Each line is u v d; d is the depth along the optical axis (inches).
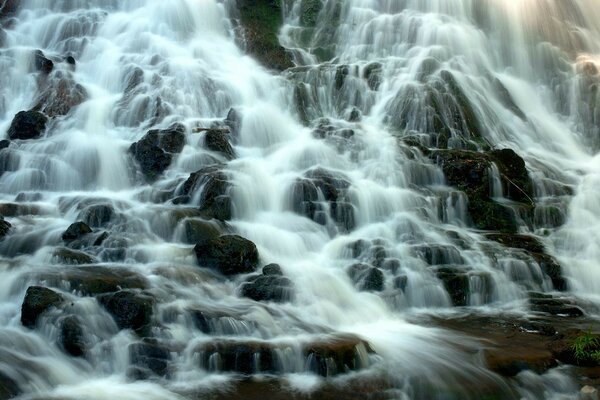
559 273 634.8
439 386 417.7
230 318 465.4
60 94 847.1
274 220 652.7
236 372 432.1
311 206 666.8
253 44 1026.1
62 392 392.5
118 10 1065.5
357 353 444.1
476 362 449.4
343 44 1052.5
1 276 491.5
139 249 553.6
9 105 858.1
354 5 1101.7
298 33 1092.5
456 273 596.4
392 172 730.8
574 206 745.6
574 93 981.8
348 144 780.0
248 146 803.4
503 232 696.4
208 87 879.1
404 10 1074.7
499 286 603.2
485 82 956.6
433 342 483.8
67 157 726.5
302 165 748.6
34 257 536.1
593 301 604.4
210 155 738.8
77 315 440.8
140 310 449.4
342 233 657.0
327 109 914.7
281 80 927.0
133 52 956.0
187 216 613.3
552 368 454.9
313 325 487.8
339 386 418.6
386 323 530.0
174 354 431.2
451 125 857.5
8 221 598.5
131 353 430.0
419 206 692.1
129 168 730.8
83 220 603.5
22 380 391.2
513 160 767.7
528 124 922.1
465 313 567.2
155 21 1008.2
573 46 1079.0
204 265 551.2
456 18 1048.8
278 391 410.6
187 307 470.0
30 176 703.7
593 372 453.7
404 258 602.9
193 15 1033.5
